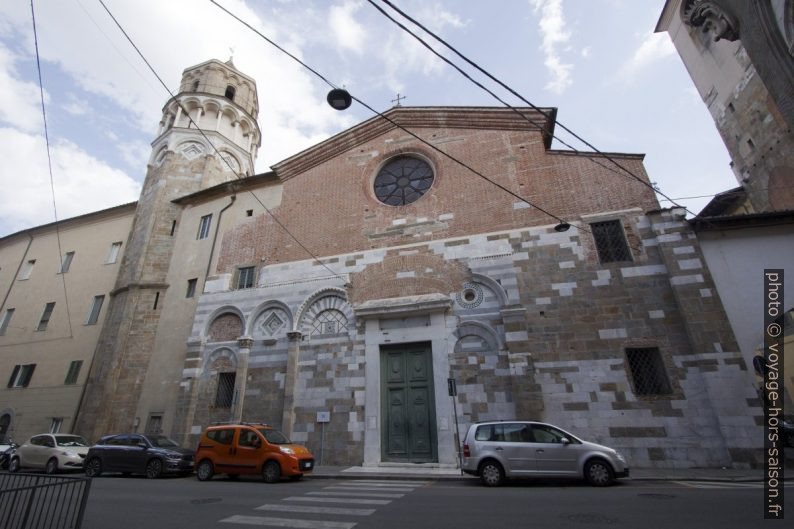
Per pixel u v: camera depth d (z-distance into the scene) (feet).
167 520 22.39
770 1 26.89
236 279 63.82
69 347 76.84
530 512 22.56
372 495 29.32
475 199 56.18
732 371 39.29
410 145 63.87
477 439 35.17
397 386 49.49
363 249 58.18
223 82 96.73
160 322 66.18
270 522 21.63
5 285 93.81
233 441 41.14
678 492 27.81
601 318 45.06
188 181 80.48
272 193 69.51
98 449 46.93
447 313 50.29
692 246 44.93
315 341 54.44
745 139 81.61
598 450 32.37
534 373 44.29
